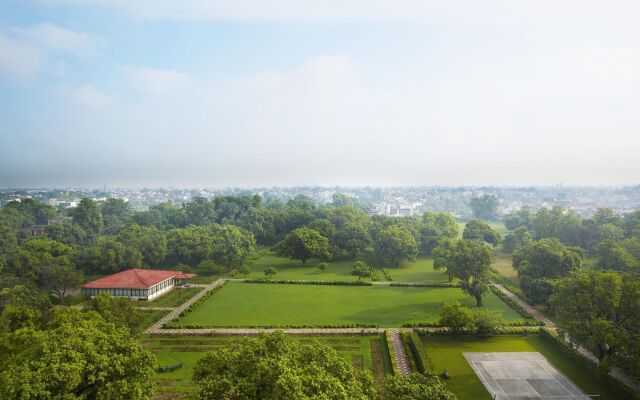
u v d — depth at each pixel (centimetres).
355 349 6538
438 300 9394
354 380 3469
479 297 8781
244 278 11994
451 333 7088
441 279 11762
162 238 13550
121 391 3291
